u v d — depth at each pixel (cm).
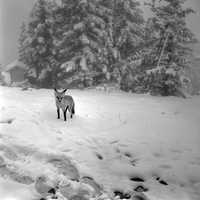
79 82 2461
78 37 2475
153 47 2208
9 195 555
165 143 927
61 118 1095
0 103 1130
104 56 2498
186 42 2198
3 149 713
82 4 2453
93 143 897
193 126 1104
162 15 2192
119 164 796
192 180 738
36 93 1662
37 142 800
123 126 1073
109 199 629
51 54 2878
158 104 1545
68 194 611
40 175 643
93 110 1277
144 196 652
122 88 2573
